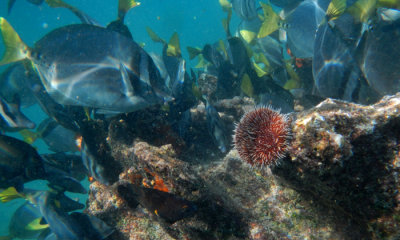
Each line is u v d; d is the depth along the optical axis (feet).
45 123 4.00
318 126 1.29
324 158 1.28
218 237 1.69
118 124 2.58
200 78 4.25
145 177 1.88
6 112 3.09
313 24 3.23
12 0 4.93
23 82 4.83
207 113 2.70
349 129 1.33
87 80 2.35
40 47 2.46
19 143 2.68
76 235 2.34
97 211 2.35
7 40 2.44
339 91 2.22
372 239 1.37
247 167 1.91
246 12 5.24
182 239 1.83
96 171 2.61
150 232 2.15
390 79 2.20
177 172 1.70
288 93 3.06
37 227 4.27
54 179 2.88
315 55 2.48
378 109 1.38
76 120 3.30
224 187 1.95
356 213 1.38
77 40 2.42
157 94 2.46
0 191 2.81
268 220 1.71
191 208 1.60
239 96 3.65
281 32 4.85
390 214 1.28
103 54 2.39
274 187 1.78
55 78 2.42
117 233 2.29
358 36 2.58
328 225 1.54
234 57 3.84
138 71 2.42
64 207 2.87
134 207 2.23
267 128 1.40
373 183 1.31
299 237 1.59
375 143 1.32
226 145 2.61
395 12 2.56
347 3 2.99
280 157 1.34
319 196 1.45
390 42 2.32
